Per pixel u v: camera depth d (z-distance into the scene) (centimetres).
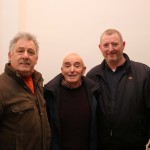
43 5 252
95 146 205
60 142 198
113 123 203
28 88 170
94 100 206
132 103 204
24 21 252
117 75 212
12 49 170
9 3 249
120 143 204
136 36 255
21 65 168
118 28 254
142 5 252
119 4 252
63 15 253
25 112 160
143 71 210
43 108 175
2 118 159
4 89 159
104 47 208
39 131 164
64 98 205
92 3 252
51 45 255
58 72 257
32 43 172
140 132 208
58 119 198
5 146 159
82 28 254
